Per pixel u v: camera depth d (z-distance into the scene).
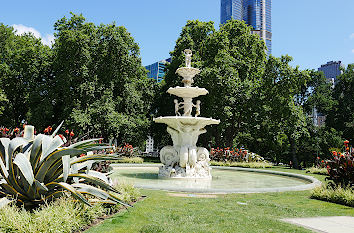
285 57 25.30
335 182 7.87
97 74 25.42
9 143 4.58
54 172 4.71
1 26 30.56
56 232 3.54
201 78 23.20
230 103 23.38
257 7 151.25
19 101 29.94
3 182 4.64
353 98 36.66
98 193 4.52
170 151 11.77
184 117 11.19
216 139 27.34
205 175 11.50
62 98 25.25
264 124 27.00
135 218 4.68
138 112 28.58
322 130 36.47
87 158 5.20
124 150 22.03
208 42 25.83
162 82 31.69
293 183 10.85
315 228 4.36
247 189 7.80
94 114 23.14
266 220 4.74
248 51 26.72
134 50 28.16
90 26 25.62
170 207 5.57
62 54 24.34
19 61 26.56
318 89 37.50
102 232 3.89
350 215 5.38
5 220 3.55
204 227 4.27
